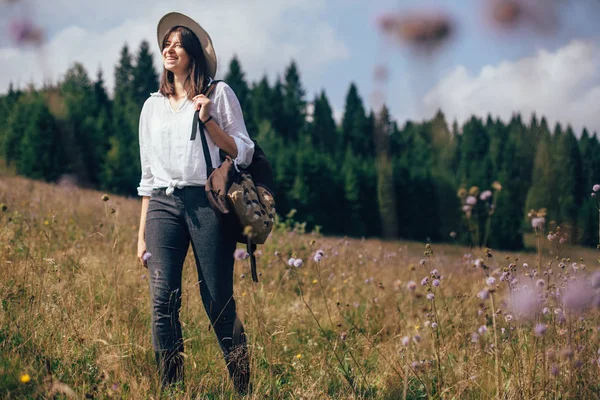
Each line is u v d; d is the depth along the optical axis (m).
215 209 2.61
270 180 2.88
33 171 52.72
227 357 2.75
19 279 3.44
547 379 2.54
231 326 2.78
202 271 2.73
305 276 5.74
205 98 2.68
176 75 2.85
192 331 3.58
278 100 105.88
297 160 71.00
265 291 4.68
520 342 2.90
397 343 3.51
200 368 3.06
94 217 7.47
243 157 2.76
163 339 2.68
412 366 2.78
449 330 3.67
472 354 3.07
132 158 67.06
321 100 104.25
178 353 2.69
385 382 2.98
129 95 87.19
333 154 90.25
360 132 100.94
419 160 52.88
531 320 2.85
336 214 71.50
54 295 3.33
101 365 2.61
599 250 2.15
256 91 105.88
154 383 2.61
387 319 4.21
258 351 3.17
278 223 7.76
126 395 2.45
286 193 70.69
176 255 2.73
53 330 2.90
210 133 2.69
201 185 2.71
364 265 6.59
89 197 11.09
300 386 2.91
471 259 4.72
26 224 5.00
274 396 2.65
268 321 3.78
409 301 4.71
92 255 4.64
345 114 103.06
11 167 52.00
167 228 2.71
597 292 1.65
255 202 2.70
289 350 3.70
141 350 2.98
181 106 2.78
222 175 2.64
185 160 2.70
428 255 3.09
